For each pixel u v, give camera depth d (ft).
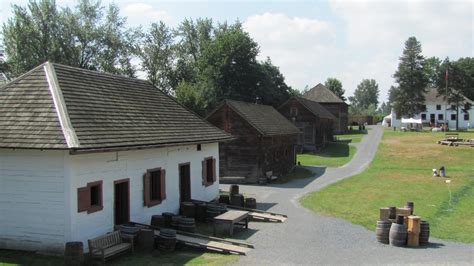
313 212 81.97
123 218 61.00
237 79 223.71
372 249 57.41
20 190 52.54
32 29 181.06
